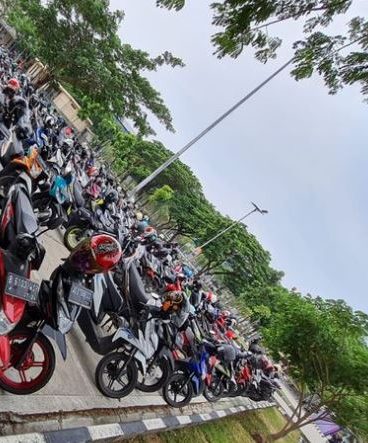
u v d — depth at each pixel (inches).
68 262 156.9
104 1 1121.4
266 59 158.6
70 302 154.2
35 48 1405.0
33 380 151.6
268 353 485.7
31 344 143.9
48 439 141.6
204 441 286.8
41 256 148.2
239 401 500.1
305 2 135.2
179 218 1644.9
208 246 1472.7
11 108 319.0
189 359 273.7
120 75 1230.3
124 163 1631.4
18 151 263.7
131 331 208.2
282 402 823.7
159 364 248.7
